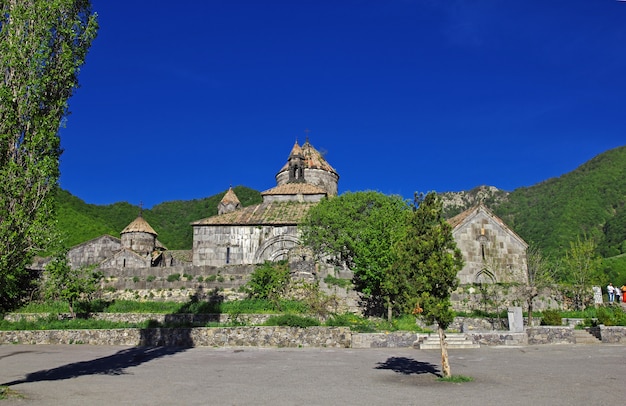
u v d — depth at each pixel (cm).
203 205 11000
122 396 1302
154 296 3631
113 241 5394
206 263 4325
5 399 1245
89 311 3381
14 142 1380
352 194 3959
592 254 4091
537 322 3142
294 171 5312
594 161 11562
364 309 3362
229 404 1202
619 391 1334
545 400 1221
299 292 3356
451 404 1188
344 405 1188
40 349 2467
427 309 1577
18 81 1395
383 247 3075
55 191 1448
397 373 1706
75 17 1543
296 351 2366
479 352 2289
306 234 3922
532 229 9475
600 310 3094
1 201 1312
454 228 3959
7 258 1327
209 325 2773
